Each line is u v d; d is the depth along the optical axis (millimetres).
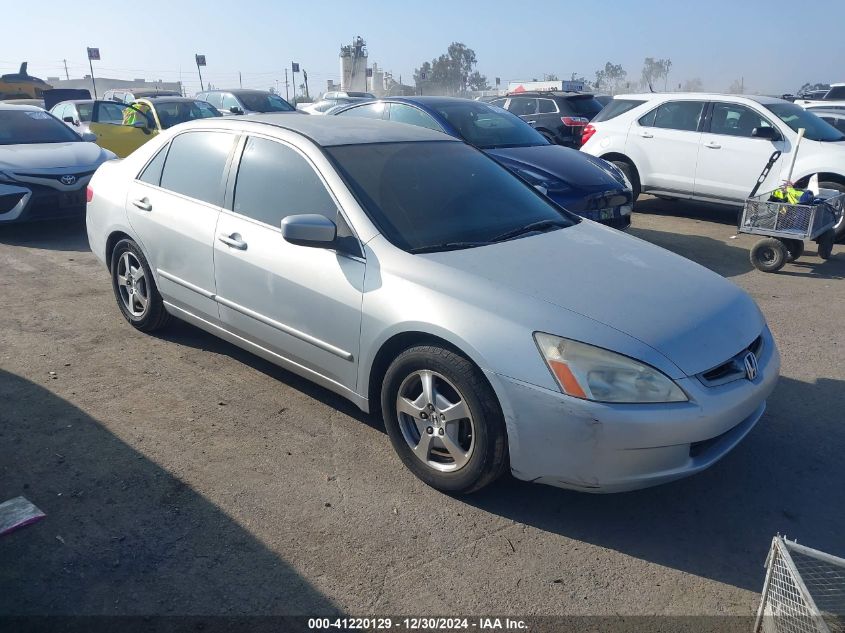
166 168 4801
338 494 3322
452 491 3291
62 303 5820
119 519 3074
